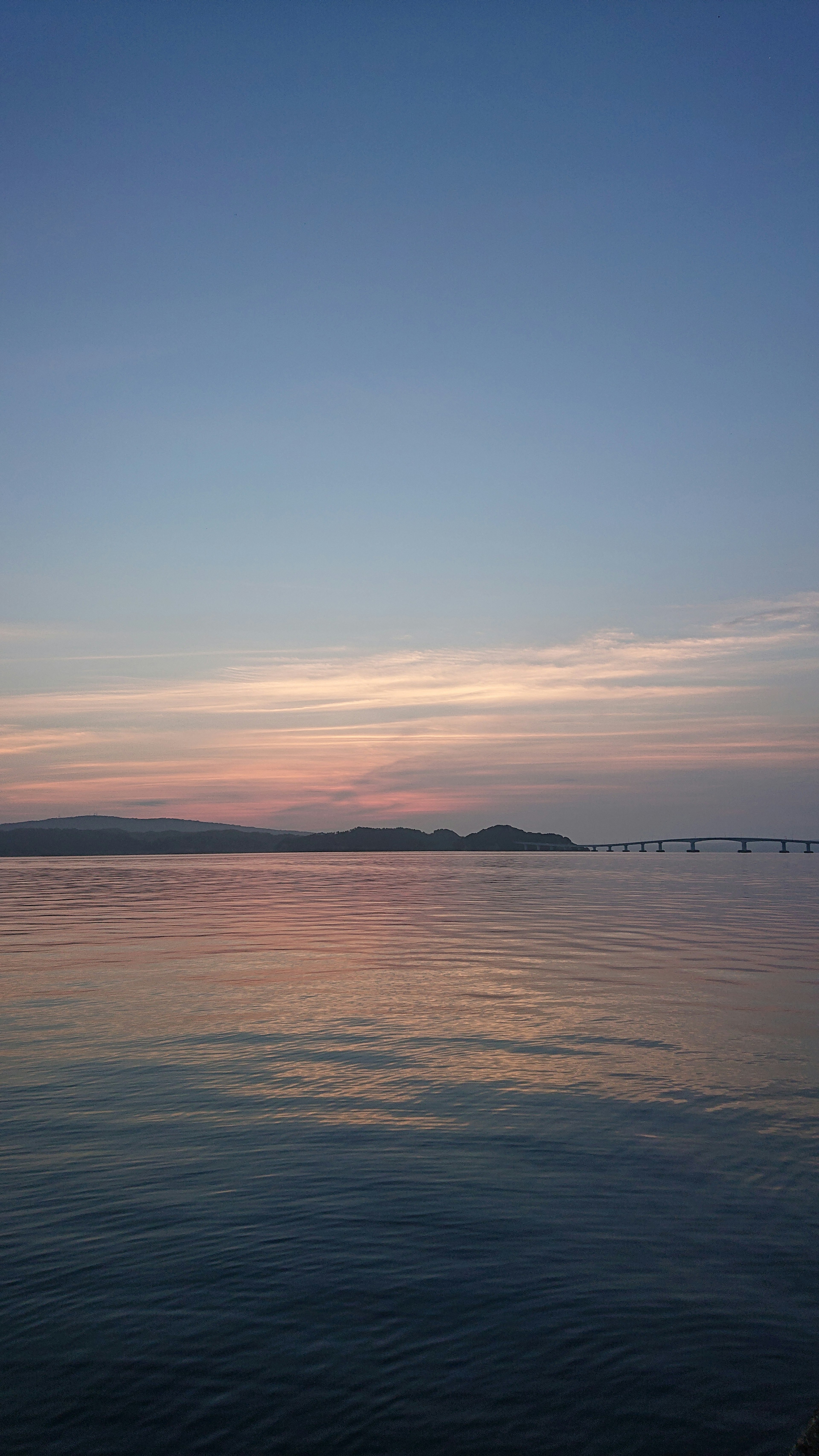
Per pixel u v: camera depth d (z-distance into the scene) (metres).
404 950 28.11
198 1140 9.78
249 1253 7.09
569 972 22.78
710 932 34.19
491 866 155.00
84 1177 8.68
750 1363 5.60
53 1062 13.27
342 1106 11.03
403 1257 7.02
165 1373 5.52
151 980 21.58
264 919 41.69
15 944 30.20
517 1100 11.22
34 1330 5.99
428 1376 5.49
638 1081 12.07
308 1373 5.52
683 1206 7.96
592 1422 5.06
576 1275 6.70
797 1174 8.66
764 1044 14.29
